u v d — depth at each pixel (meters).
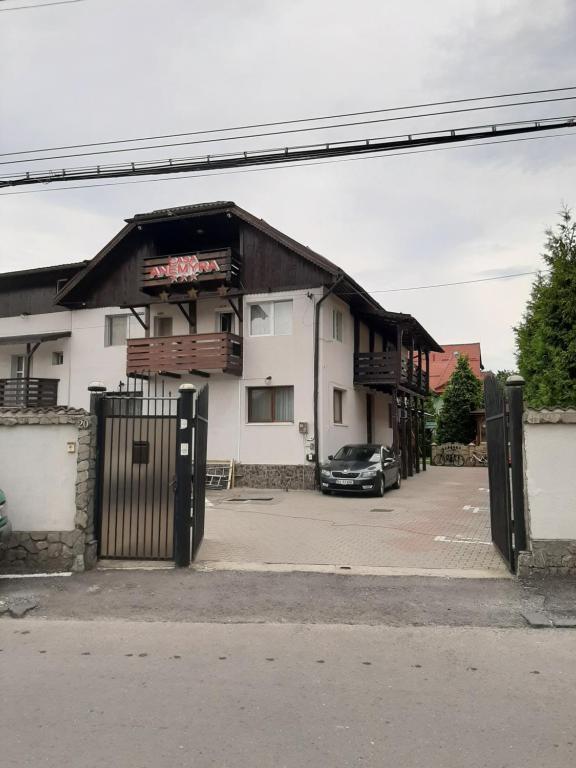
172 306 20.61
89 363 21.77
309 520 12.05
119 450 7.96
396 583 6.95
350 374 21.30
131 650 4.95
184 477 7.74
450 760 3.19
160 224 20.36
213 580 7.07
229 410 19.08
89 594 6.54
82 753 3.26
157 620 5.75
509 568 7.37
